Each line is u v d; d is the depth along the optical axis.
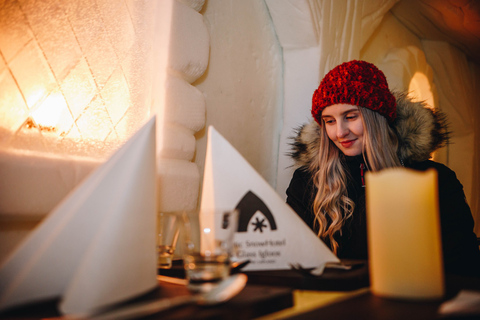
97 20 1.00
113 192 0.51
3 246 0.67
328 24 1.55
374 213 0.52
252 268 0.71
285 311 0.50
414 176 0.50
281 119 1.58
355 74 1.27
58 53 0.90
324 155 1.37
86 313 0.41
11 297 0.43
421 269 0.48
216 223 0.55
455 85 2.88
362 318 0.40
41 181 0.71
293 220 0.73
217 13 1.26
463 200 1.19
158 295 0.51
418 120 1.31
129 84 1.06
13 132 0.80
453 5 2.30
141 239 0.51
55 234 0.46
